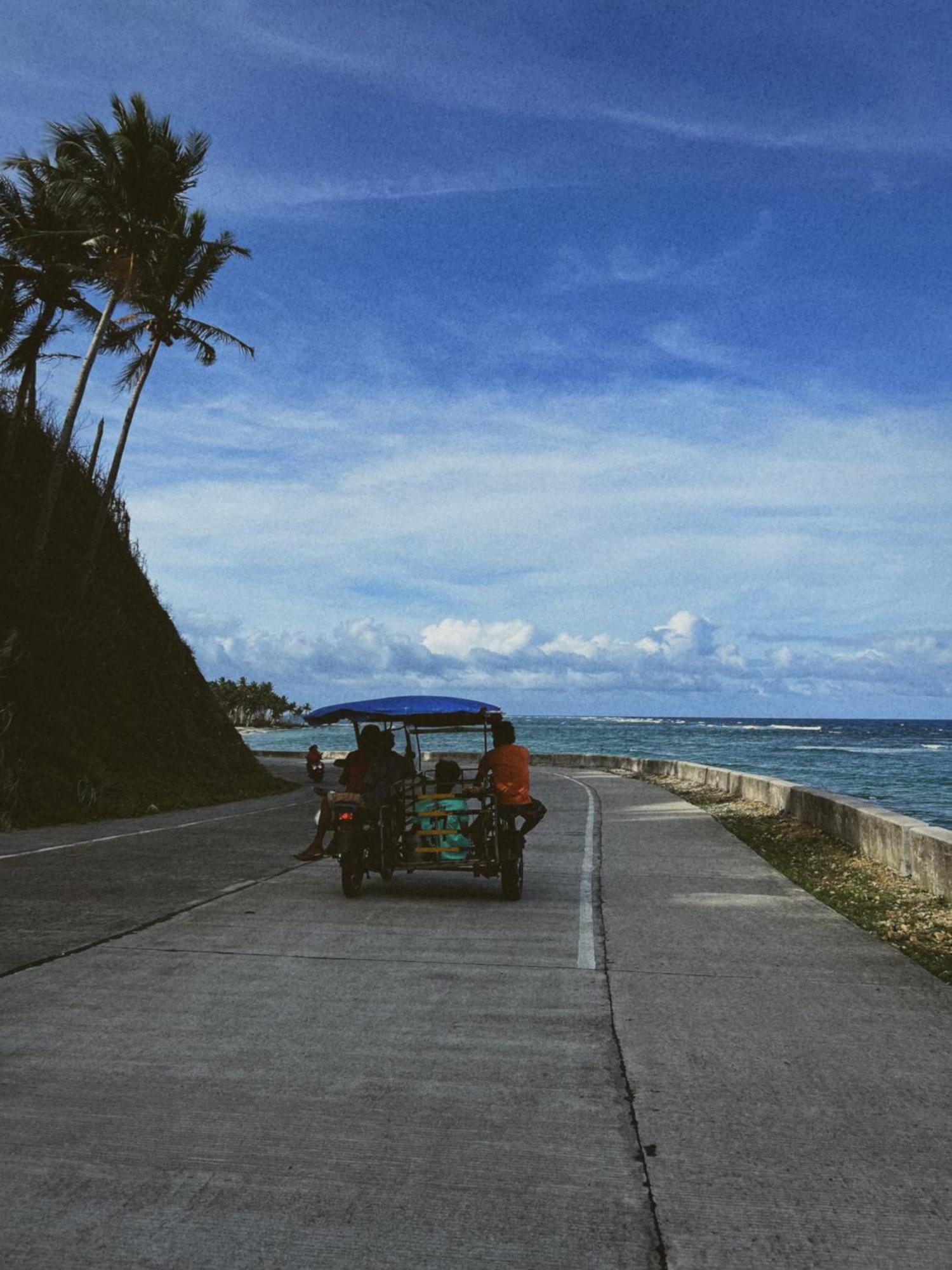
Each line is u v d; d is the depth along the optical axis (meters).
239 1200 3.26
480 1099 4.17
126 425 30.31
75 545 29.70
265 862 11.97
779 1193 3.35
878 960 6.82
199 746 28.70
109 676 27.20
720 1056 4.76
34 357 32.75
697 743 111.19
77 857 12.49
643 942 7.40
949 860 9.51
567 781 30.62
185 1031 5.04
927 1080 4.45
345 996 5.75
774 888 10.02
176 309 31.27
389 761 9.78
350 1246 2.98
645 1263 2.91
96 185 26.44
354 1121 3.91
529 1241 3.03
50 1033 4.99
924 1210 3.24
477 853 9.29
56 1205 3.21
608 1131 3.84
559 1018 5.37
